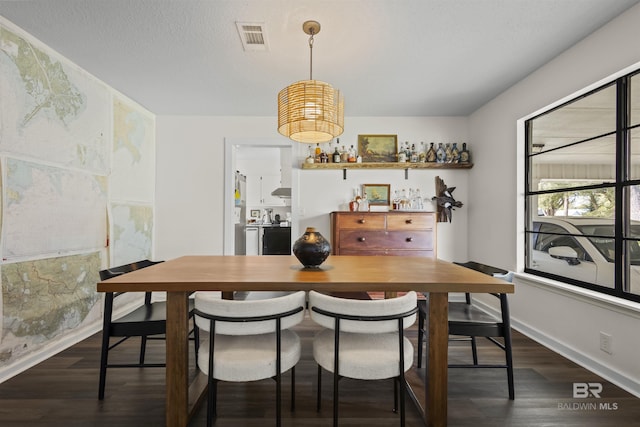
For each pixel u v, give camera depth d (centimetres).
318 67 260
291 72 268
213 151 383
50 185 233
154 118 378
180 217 382
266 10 188
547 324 249
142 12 191
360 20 197
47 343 229
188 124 382
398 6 184
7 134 201
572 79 226
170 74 273
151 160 372
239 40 221
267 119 384
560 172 250
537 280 256
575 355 220
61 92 242
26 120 213
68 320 248
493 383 195
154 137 379
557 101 242
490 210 334
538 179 274
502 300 178
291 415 164
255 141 383
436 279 154
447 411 158
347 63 253
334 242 346
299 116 191
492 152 330
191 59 248
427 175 387
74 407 169
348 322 135
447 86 298
